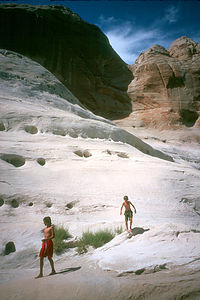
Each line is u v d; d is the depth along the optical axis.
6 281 4.34
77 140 13.62
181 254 4.19
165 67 47.72
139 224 7.38
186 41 55.66
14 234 6.39
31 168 10.16
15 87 19.06
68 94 25.30
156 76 47.84
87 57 47.41
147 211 8.91
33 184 9.20
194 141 39.28
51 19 43.66
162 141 37.12
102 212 8.59
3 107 14.31
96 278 3.56
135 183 10.69
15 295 3.32
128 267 3.88
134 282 3.28
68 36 44.94
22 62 24.16
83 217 8.18
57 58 43.25
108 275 3.74
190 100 46.44
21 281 3.88
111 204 9.05
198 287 2.99
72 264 4.82
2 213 7.55
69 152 12.05
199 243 4.73
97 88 48.19
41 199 8.53
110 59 50.44
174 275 3.47
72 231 6.77
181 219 8.88
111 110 46.97
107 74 51.72
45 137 12.93
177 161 25.97
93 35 47.66
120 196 9.66
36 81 21.86
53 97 21.06
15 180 9.09
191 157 32.44
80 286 3.31
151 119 43.09
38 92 20.36
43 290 3.35
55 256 5.61
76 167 11.01
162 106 45.72
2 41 40.09
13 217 7.49
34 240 6.18
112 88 48.41
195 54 52.97
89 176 10.56
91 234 6.12
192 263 3.84
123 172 11.41
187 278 3.28
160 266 3.77
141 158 13.66
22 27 41.06
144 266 3.79
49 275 4.28
